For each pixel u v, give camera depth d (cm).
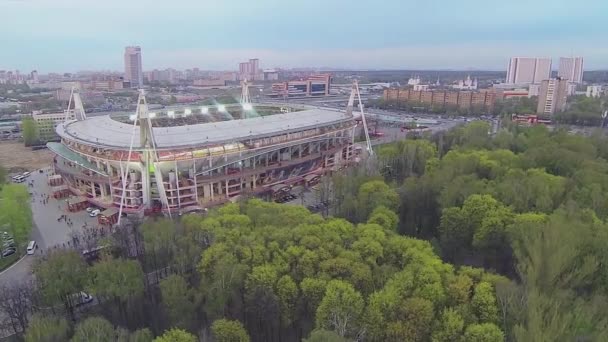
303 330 10888
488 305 9375
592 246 11369
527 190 15812
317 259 11319
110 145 19812
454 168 19562
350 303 9500
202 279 11525
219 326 9469
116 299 11819
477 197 14612
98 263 12369
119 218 18338
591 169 18338
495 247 13638
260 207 15212
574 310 8725
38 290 11519
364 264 11112
